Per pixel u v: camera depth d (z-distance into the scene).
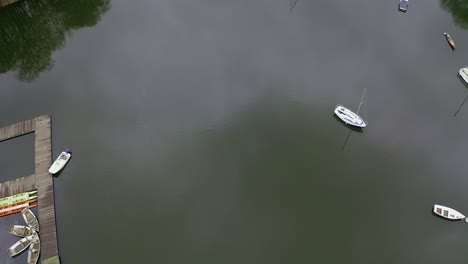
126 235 89.88
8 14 145.62
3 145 105.44
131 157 104.88
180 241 89.38
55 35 139.50
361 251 88.25
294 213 94.62
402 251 88.19
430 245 89.44
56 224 90.81
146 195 97.25
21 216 91.31
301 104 118.50
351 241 89.88
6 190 95.94
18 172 99.75
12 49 135.38
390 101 119.62
